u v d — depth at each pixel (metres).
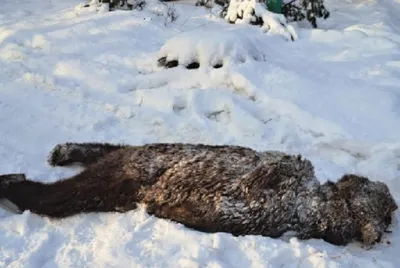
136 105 4.11
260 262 2.65
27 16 5.90
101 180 2.94
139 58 4.67
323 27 5.75
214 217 2.82
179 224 2.87
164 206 2.89
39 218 2.93
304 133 3.87
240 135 3.83
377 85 4.29
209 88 4.27
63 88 4.26
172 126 3.89
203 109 4.07
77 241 2.79
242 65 4.39
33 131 3.82
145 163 2.95
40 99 4.16
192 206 2.85
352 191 2.93
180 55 4.52
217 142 3.76
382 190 2.99
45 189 2.97
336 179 3.36
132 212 2.94
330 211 2.88
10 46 4.84
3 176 3.03
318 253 2.71
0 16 5.82
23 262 2.63
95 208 2.94
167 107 4.06
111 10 5.90
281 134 3.82
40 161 3.49
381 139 3.75
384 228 2.96
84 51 4.82
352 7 6.46
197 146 3.03
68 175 3.35
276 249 2.73
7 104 4.09
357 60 4.74
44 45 4.90
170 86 4.33
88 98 4.18
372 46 5.00
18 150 3.60
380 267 2.69
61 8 6.29
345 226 2.88
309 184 2.90
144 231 2.84
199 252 2.66
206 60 4.46
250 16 5.45
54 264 2.65
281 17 5.31
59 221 2.92
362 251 2.89
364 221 2.88
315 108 4.02
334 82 4.27
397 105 4.01
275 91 4.18
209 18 5.71
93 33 5.12
